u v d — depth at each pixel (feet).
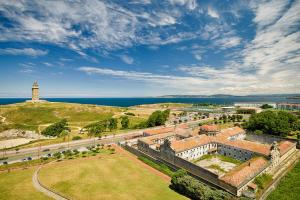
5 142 488.02
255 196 198.29
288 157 318.45
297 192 213.87
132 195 208.13
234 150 320.50
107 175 256.11
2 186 223.92
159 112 629.51
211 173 227.40
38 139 500.74
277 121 431.02
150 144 344.28
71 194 207.62
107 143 420.36
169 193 213.46
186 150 304.71
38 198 199.00
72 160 311.47
